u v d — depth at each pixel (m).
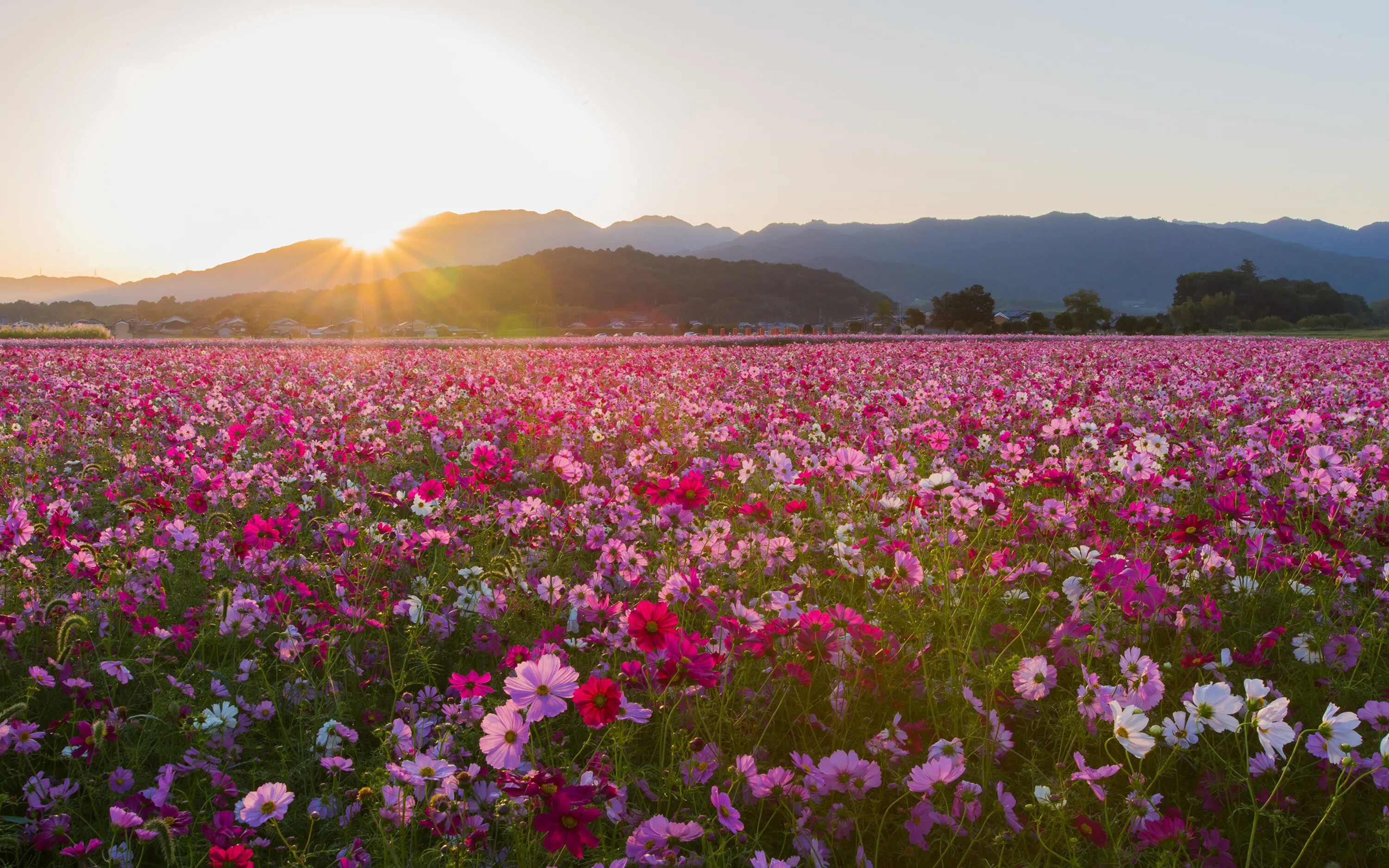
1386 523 4.44
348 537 4.43
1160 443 5.36
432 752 2.45
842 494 4.98
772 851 2.43
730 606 3.27
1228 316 120.12
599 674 3.05
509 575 3.79
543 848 2.24
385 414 10.28
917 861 2.39
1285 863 2.38
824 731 2.90
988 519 4.32
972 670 2.98
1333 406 9.73
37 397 11.45
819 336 53.22
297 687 3.15
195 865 2.30
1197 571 3.75
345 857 2.20
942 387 12.62
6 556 3.82
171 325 147.50
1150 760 2.76
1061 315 86.75
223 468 6.25
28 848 2.39
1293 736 2.17
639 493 5.10
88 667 3.30
